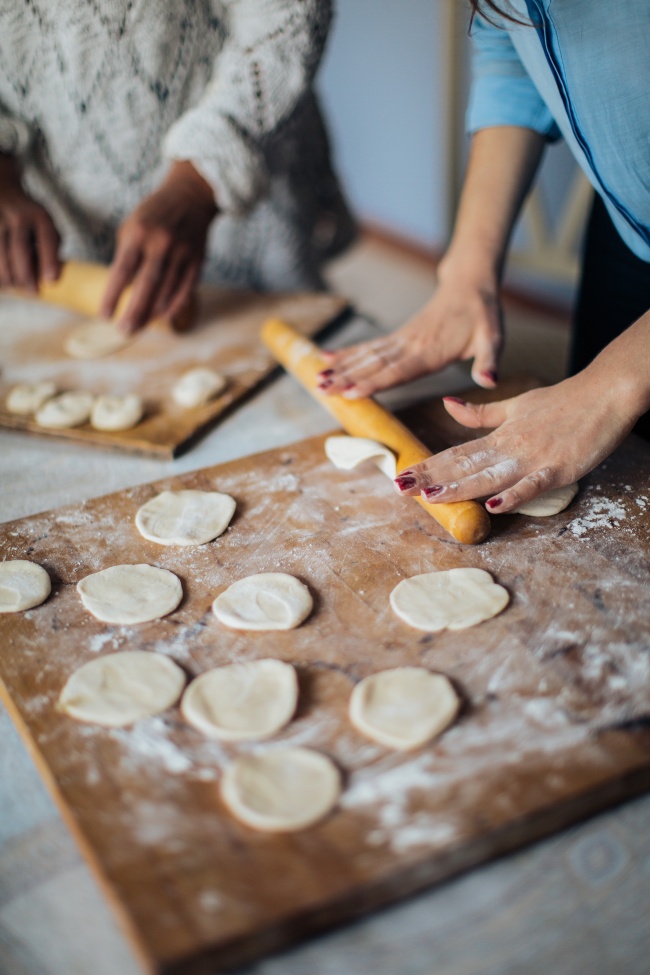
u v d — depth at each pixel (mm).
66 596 846
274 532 929
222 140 1277
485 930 535
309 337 1402
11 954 546
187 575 869
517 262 2750
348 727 664
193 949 500
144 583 851
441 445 1072
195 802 608
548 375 2727
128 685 719
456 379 1256
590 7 835
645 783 616
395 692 686
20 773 685
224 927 511
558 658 716
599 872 567
